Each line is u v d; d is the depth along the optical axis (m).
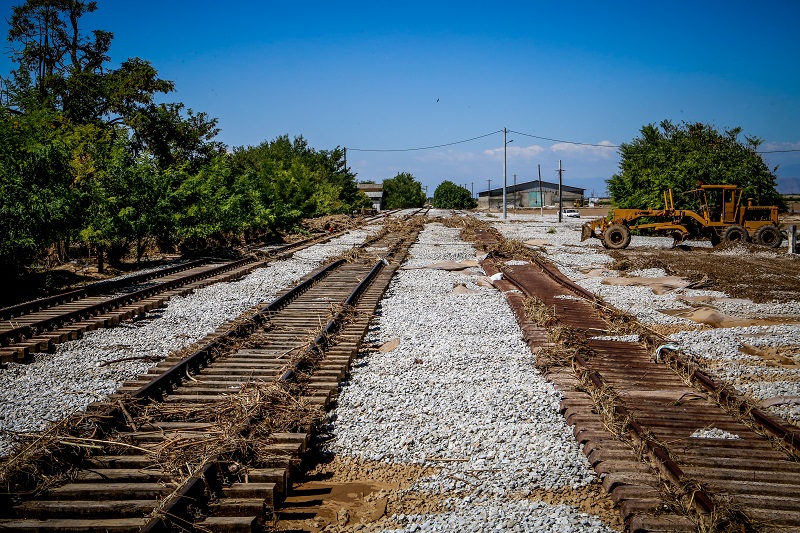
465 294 16.69
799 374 9.80
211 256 24.78
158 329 12.24
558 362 9.83
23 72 30.00
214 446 6.27
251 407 7.34
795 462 6.47
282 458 6.25
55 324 12.00
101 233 19.09
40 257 20.38
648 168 40.72
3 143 16.33
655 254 27.67
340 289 16.92
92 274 19.77
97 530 4.97
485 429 7.34
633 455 6.47
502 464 6.48
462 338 11.63
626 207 40.31
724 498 5.48
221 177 29.98
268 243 31.64
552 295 16.08
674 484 5.80
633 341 11.59
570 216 72.25
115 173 21.27
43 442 6.16
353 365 9.98
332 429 7.44
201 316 13.41
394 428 7.42
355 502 5.96
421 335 11.84
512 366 9.87
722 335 12.16
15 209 15.30
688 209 34.09
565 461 6.47
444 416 7.75
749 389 8.93
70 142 20.86
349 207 70.81
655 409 7.97
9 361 9.91
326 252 27.28
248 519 5.21
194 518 5.25
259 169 43.25
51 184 16.42
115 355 10.38
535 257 24.12
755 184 35.03
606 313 13.64
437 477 6.28
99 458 6.18
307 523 5.59
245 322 11.88
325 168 78.50
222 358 10.09
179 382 8.82
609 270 22.27
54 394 8.38
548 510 5.52
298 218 39.25
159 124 35.28
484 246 28.38
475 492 5.98
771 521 5.28
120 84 34.62
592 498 5.88
